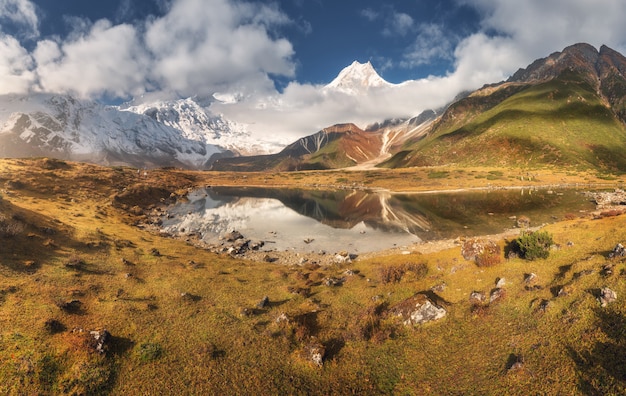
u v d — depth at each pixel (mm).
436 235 73062
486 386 20234
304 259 56688
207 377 23188
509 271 34969
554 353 20609
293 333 28609
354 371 23875
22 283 32344
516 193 133625
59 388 20953
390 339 27234
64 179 101000
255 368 24266
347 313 32469
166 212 104562
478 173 188875
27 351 22844
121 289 35750
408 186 172625
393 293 35625
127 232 62500
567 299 24984
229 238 72062
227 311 32656
